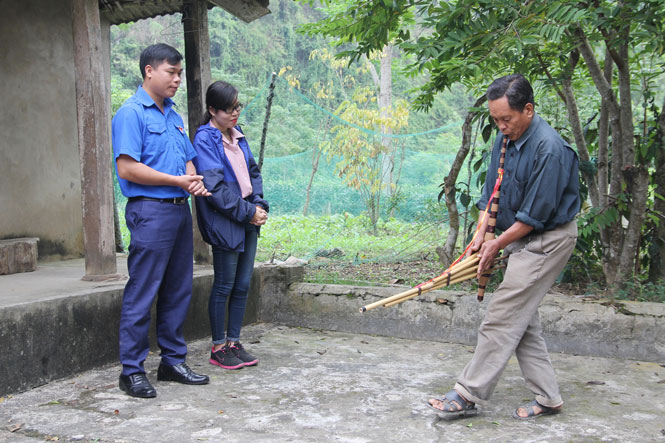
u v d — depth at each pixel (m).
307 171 15.11
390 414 3.04
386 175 11.97
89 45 4.01
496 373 2.92
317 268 6.38
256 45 31.59
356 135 10.91
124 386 3.32
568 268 5.21
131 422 2.90
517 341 2.91
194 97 5.12
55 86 5.64
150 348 4.19
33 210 5.41
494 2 4.16
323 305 4.95
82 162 4.14
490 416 3.02
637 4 4.12
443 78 4.98
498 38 4.08
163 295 3.57
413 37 18.89
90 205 4.15
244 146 3.97
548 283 2.92
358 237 9.17
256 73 30.70
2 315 3.19
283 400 3.24
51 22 5.60
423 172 16.34
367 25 5.43
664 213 4.93
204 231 3.75
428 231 8.34
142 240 3.31
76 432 2.78
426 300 4.61
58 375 3.52
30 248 4.77
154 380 3.59
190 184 3.33
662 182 4.93
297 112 25.06
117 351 3.91
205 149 3.70
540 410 3.00
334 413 3.05
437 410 2.96
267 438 2.72
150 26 27.44
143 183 3.28
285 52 32.59
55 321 3.49
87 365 3.70
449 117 31.97
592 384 3.52
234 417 2.98
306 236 9.03
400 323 4.68
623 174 4.71
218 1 5.09
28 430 2.80
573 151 2.91
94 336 3.74
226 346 3.91
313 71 31.64
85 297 3.68
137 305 3.32
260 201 3.91
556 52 5.27
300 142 23.09
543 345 3.03
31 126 5.40
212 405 3.15
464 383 2.96
